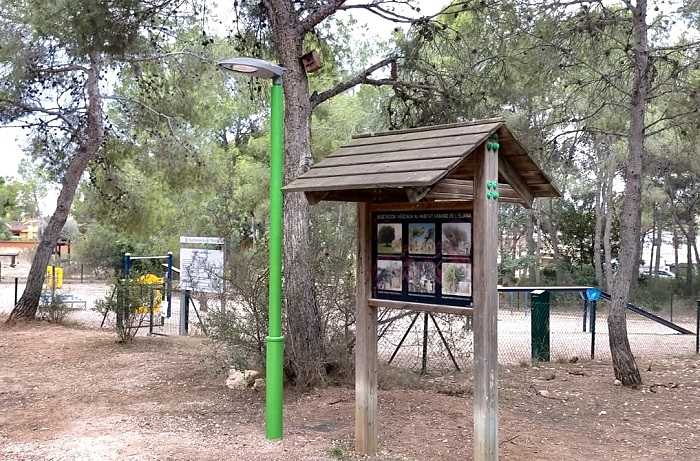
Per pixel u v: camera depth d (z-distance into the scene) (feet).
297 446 20.22
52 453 19.47
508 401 27.61
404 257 18.58
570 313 75.92
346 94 85.30
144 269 49.16
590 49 33.65
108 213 68.28
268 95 48.52
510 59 33.50
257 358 28.73
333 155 19.99
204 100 61.46
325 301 28.58
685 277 111.55
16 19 47.96
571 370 35.06
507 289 39.75
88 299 79.97
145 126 57.36
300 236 28.55
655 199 90.99
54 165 57.06
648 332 60.18
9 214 262.67
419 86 34.55
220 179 64.28
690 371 35.40
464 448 20.18
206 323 32.99
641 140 31.48
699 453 20.58
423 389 29.07
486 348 16.46
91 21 35.68
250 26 35.29
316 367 27.99
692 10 31.68
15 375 31.96
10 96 49.93
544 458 19.56
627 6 32.27
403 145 18.40
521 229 123.75
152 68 54.19
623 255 31.40
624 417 25.38
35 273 52.13
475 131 16.79
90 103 51.60
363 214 19.53
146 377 31.27
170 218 94.68
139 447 20.02
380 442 20.76
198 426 22.63
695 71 35.40
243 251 31.71
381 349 35.65
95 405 25.86
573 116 38.65
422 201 18.07
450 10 34.63
